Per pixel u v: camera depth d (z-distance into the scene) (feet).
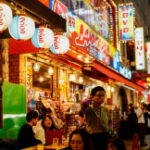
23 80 28.04
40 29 20.63
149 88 104.42
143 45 75.51
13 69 27.86
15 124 23.61
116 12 63.98
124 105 76.54
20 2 17.39
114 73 46.96
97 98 19.86
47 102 30.48
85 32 39.60
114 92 67.00
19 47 25.25
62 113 33.12
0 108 19.66
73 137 13.14
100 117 19.56
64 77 38.68
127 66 76.59
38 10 19.42
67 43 24.27
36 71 31.81
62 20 23.21
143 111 51.29
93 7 50.93
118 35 63.36
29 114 22.74
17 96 24.31
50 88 35.01
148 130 68.49
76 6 41.98
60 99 36.55
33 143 21.71
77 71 42.63
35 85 31.35
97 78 49.19
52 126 27.89
